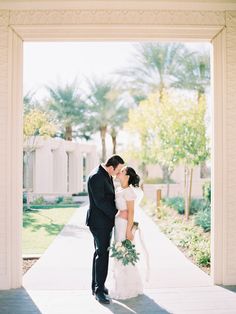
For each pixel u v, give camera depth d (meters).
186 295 5.43
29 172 22.08
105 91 27.12
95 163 28.92
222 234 5.98
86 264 7.26
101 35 5.96
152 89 22.55
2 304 5.12
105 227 5.12
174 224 11.48
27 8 5.88
